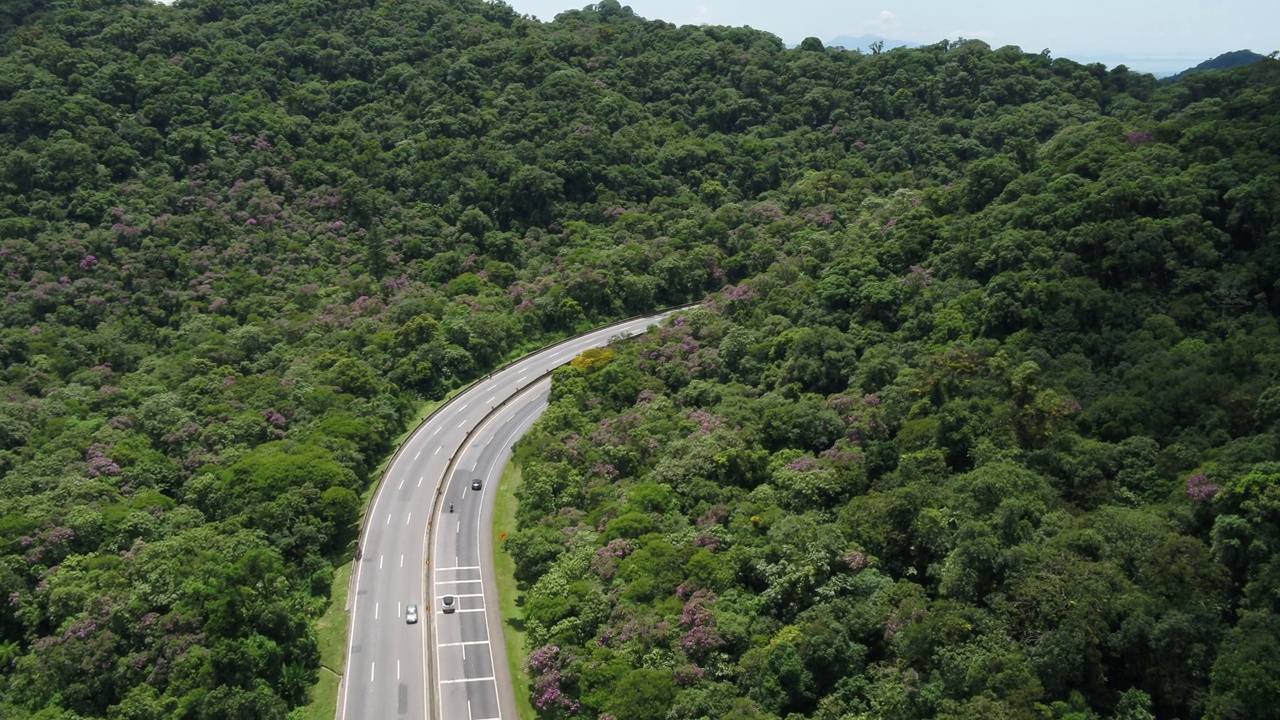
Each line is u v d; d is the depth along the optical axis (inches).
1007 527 3159.5
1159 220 4377.5
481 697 3570.4
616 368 5551.2
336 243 7253.9
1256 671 2453.2
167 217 6909.5
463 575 4328.3
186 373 5664.4
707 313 5954.7
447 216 7647.6
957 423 3796.8
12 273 6304.1
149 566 3831.2
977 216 5339.6
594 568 3818.9
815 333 4886.8
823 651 3004.4
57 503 4286.4
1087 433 3740.2
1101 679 2731.3
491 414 5802.2
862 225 6589.6
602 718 3065.9
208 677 3361.2
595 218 7839.6
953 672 2790.4
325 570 4227.4
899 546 3415.4
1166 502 3272.6
